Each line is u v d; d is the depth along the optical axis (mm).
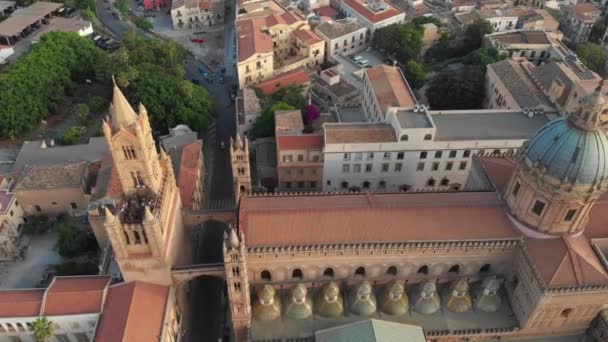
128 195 79562
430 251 84500
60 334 86250
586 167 74062
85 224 121188
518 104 132625
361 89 163125
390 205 87875
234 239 71938
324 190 127125
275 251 82250
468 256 86188
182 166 120875
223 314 99188
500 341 87250
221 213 95938
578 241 83250
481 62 163125
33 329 85250
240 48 171000
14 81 149625
